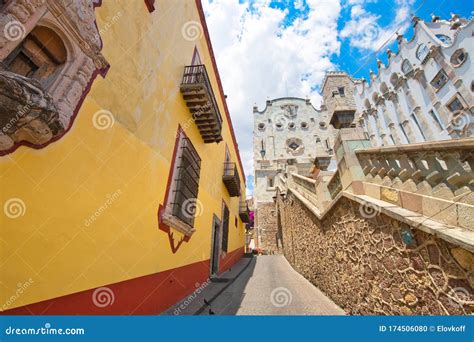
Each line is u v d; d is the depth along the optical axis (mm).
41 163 2303
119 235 3482
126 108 3809
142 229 4133
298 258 10695
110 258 3252
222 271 10805
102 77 3234
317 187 7441
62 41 2619
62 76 2553
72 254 2625
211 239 9055
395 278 3254
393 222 3320
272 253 23031
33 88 1897
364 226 4195
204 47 8430
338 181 5637
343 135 5082
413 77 19531
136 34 4191
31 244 2174
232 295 6527
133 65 4047
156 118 4863
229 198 13938
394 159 3596
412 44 19812
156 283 4504
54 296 2363
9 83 1653
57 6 2375
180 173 5816
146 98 4473
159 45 5090
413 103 19594
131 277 3701
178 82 6066
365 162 4488
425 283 2684
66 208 2580
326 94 27750
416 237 2854
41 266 2254
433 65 17625
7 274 1961
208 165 8969
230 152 14141
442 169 2730
